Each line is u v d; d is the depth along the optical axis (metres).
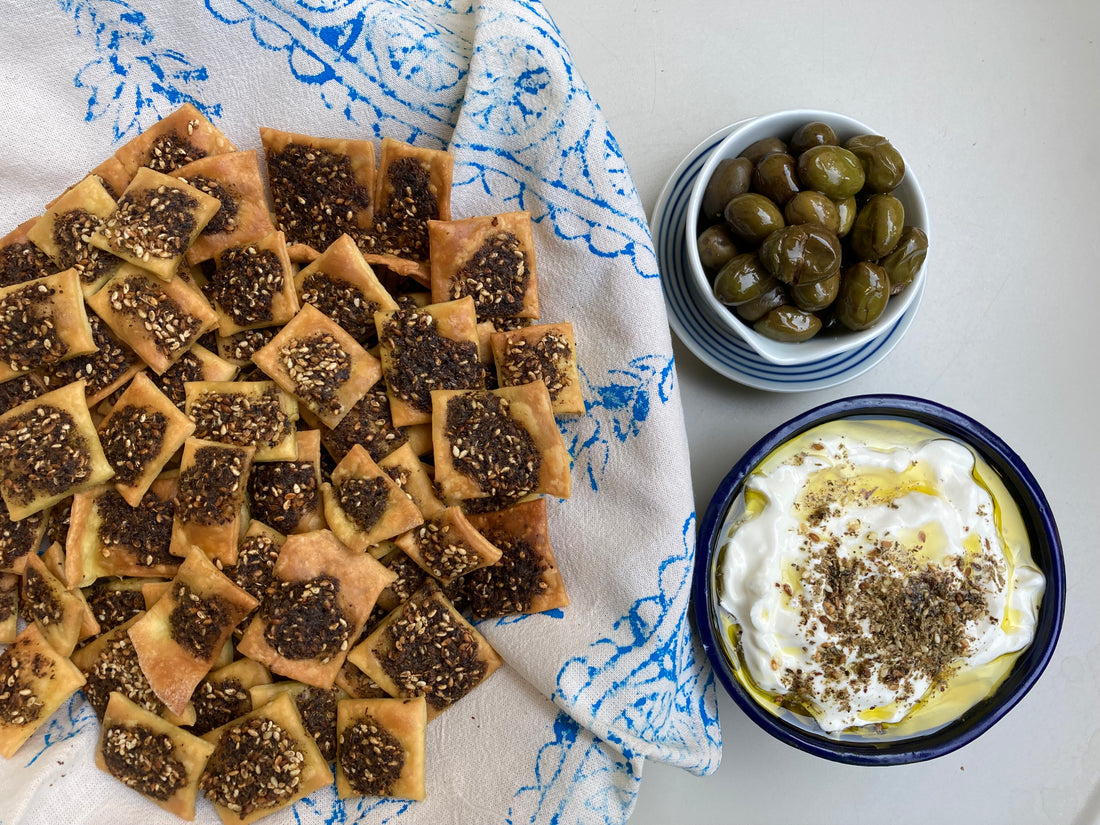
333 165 0.32
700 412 0.38
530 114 0.33
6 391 0.32
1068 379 0.39
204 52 0.33
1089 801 0.38
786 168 0.32
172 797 0.31
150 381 0.31
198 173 0.32
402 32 0.33
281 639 0.31
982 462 0.33
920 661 0.31
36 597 0.32
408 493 0.32
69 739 0.32
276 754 0.31
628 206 0.33
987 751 0.38
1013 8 0.39
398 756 0.31
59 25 0.32
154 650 0.31
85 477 0.31
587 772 0.33
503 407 0.32
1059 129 0.39
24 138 0.33
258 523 0.32
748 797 0.38
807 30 0.39
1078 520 0.39
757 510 0.32
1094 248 0.39
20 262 0.32
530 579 0.32
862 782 0.38
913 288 0.33
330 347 0.32
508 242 0.32
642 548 0.33
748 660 0.32
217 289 0.32
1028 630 0.32
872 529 0.32
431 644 0.32
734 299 0.32
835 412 0.32
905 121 0.39
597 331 0.34
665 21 0.38
